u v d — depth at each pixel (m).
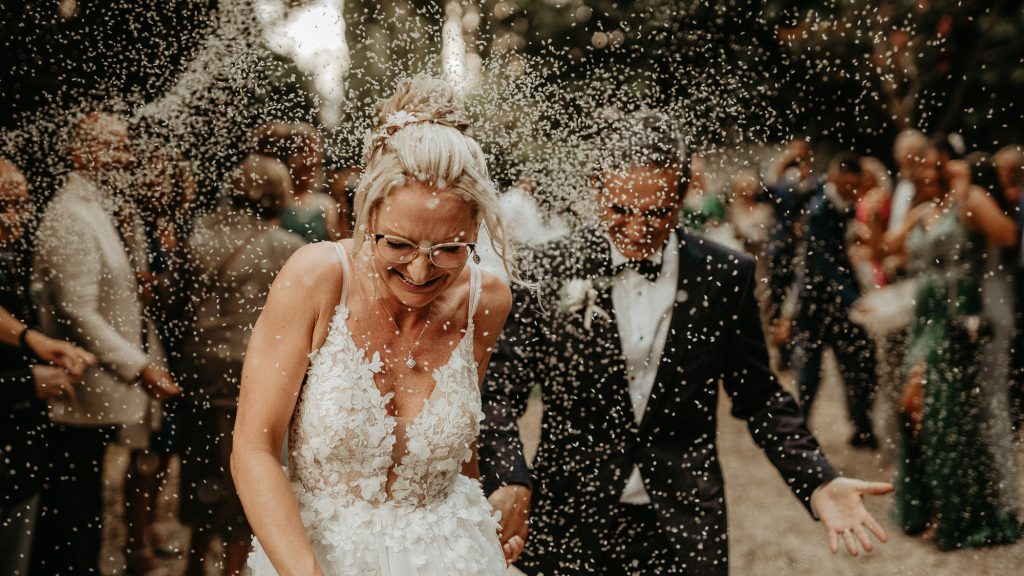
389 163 1.28
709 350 1.91
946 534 3.64
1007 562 3.51
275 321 1.36
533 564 1.95
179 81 2.39
